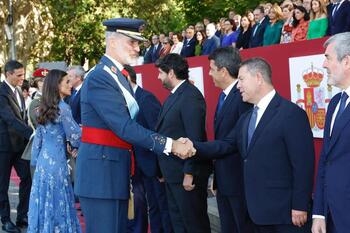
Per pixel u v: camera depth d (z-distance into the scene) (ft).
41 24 61.87
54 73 15.66
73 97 20.65
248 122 11.98
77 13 59.52
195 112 14.08
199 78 22.36
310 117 15.53
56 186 15.85
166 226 17.12
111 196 11.57
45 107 15.62
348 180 9.91
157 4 62.08
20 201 20.39
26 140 20.07
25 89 34.27
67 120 15.71
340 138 10.03
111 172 11.59
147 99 16.90
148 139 11.37
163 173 14.78
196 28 34.35
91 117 11.65
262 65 11.64
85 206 11.76
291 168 11.32
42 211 15.89
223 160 13.56
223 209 14.17
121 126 11.23
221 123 13.71
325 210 10.46
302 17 24.32
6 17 61.52
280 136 11.28
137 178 17.40
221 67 13.65
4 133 19.67
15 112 19.47
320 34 22.93
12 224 19.79
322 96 14.99
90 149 11.64
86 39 62.13
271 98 11.68
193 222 14.48
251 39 27.89
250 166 11.59
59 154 15.90
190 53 34.24
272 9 26.43
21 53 61.87
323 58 14.85
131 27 11.76
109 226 11.68
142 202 17.61
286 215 11.28
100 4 60.18
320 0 23.16
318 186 10.67
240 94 13.43
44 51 64.03
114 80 11.53
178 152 11.70
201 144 12.86
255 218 11.50
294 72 16.02
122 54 11.75
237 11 53.11
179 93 14.49
